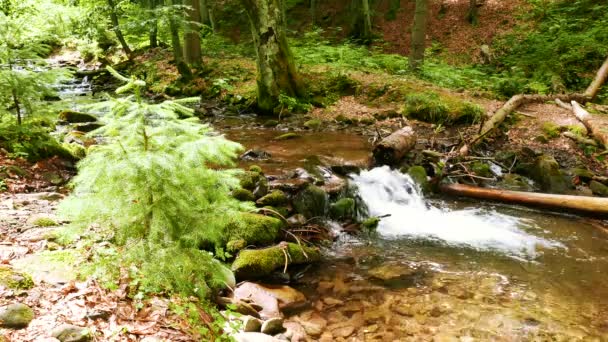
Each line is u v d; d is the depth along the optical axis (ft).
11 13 29.53
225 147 10.25
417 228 21.12
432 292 15.34
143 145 10.09
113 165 9.32
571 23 51.98
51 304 9.96
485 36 58.80
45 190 19.04
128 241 10.53
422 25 44.16
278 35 37.65
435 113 33.88
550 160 26.23
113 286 10.73
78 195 10.39
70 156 22.45
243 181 20.12
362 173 24.38
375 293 15.19
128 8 61.21
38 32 22.13
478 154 28.66
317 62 46.16
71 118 31.04
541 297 15.15
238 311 12.62
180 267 10.81
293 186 20.31
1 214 15.11
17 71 20.43
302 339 12.39
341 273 16.57
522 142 30.09
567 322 13.69
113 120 9.60
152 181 9.62
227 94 42.01
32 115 21.54
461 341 12.65
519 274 16.78
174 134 10.28
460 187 24.90
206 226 10.46
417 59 44.78
